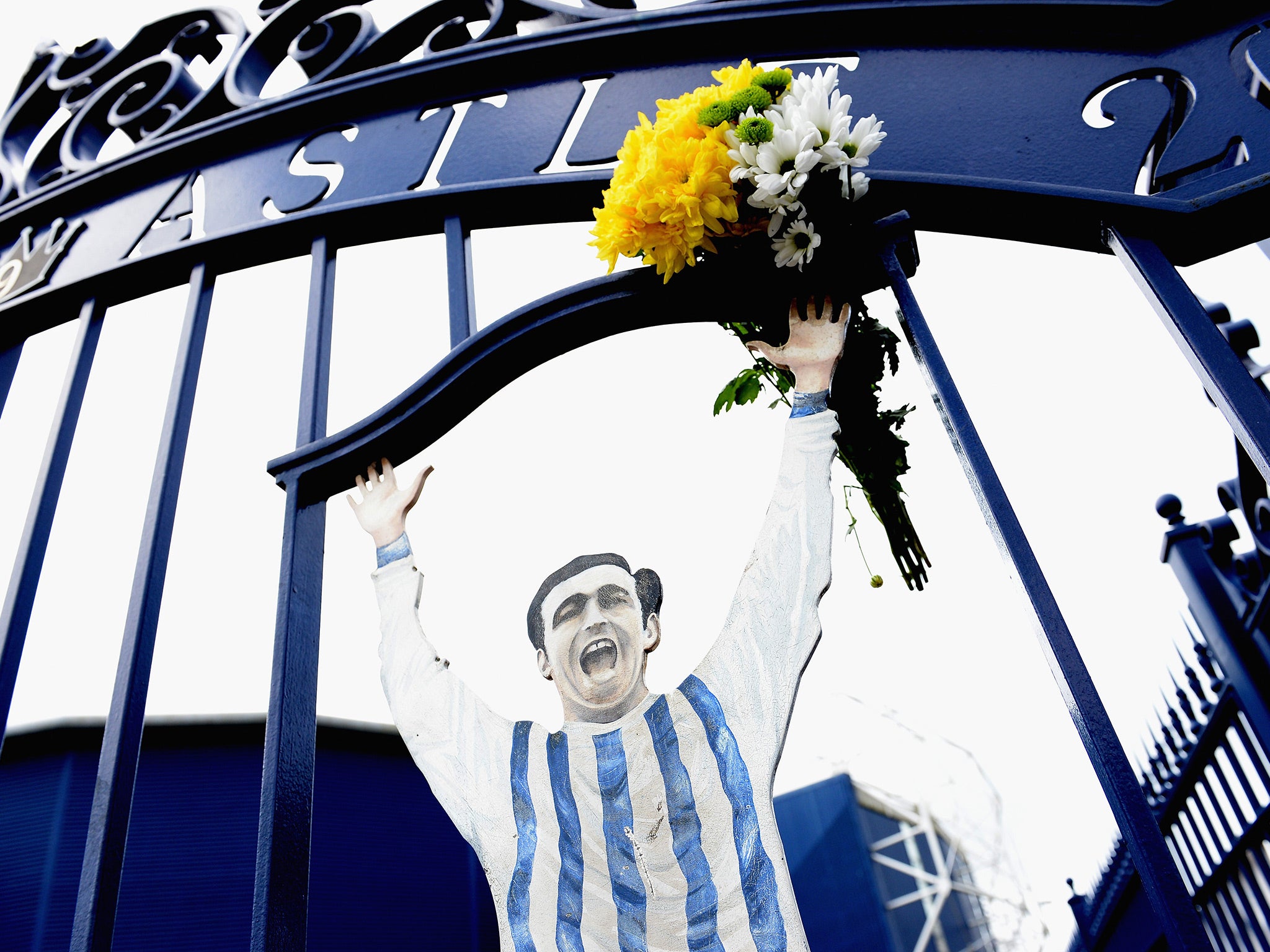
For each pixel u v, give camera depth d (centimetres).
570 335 136
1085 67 139
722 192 124
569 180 146
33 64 212
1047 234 129
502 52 164
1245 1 135
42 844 671
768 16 152
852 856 1163
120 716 119
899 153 138
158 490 138
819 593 113
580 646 126
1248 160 121
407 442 137
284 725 114
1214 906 353
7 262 188
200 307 159
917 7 147
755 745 108
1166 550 318
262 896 102
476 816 113
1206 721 316
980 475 105
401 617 128
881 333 162
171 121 187
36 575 142
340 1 189
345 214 156
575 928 104
